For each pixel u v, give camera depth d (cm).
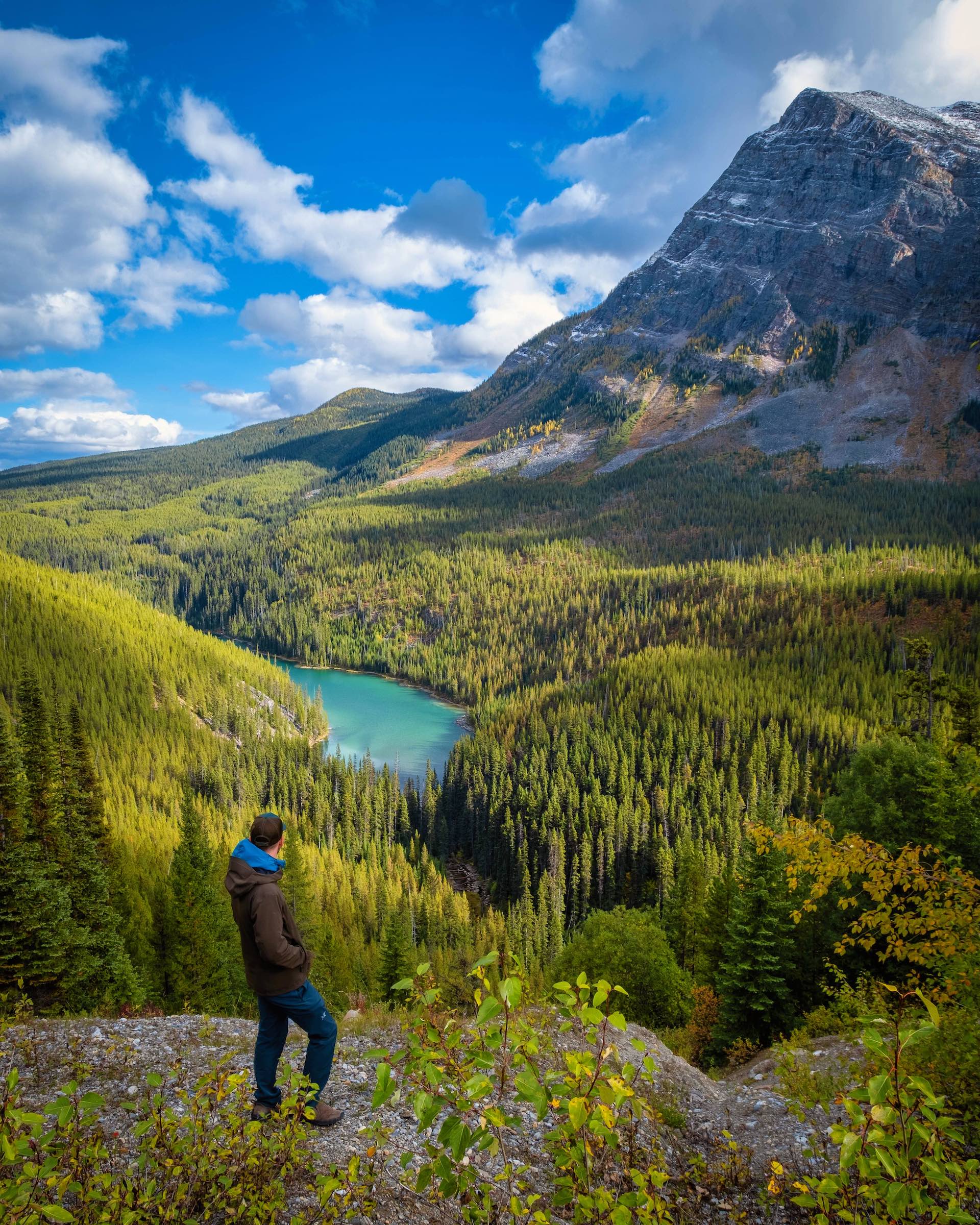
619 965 2766
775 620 18362
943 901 1191
